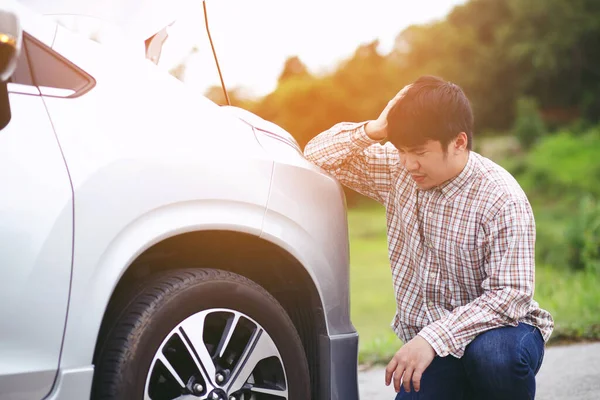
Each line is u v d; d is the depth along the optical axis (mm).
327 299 2486
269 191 2346
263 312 2301
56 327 1944
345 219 2600
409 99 2301
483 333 2342
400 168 2549
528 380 2336
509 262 2318
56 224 1954
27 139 1970
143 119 2193
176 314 2148
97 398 2086
